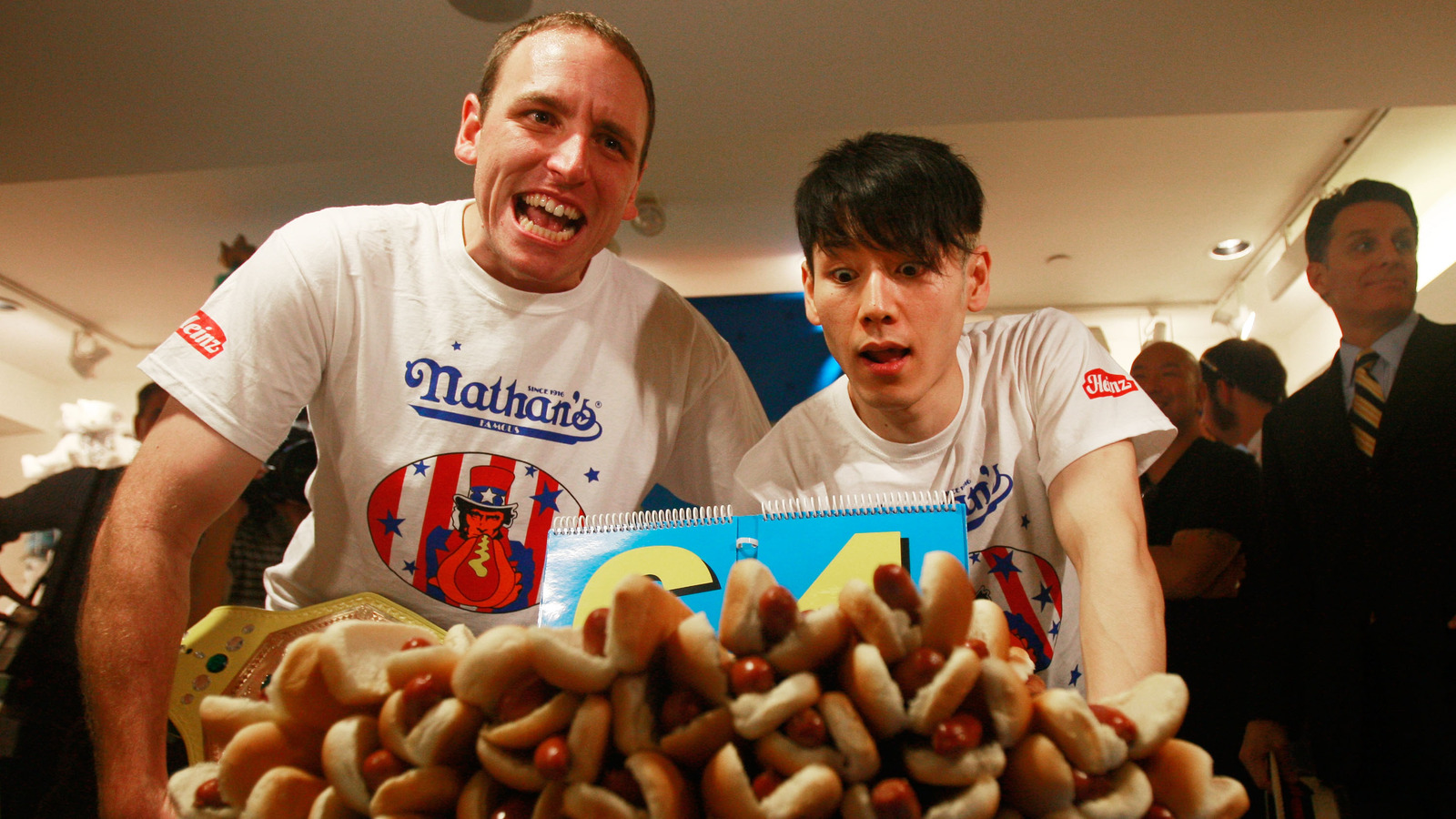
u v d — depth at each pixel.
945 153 0.99
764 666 0.44
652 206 3.13
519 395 1.21
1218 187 2.90
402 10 2.16
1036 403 1.12
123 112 2.54
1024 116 2.53
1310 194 2.88
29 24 2.21
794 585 0.75
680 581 0.76
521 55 1.17
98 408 3.61
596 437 1.25
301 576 1.25
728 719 0.44
